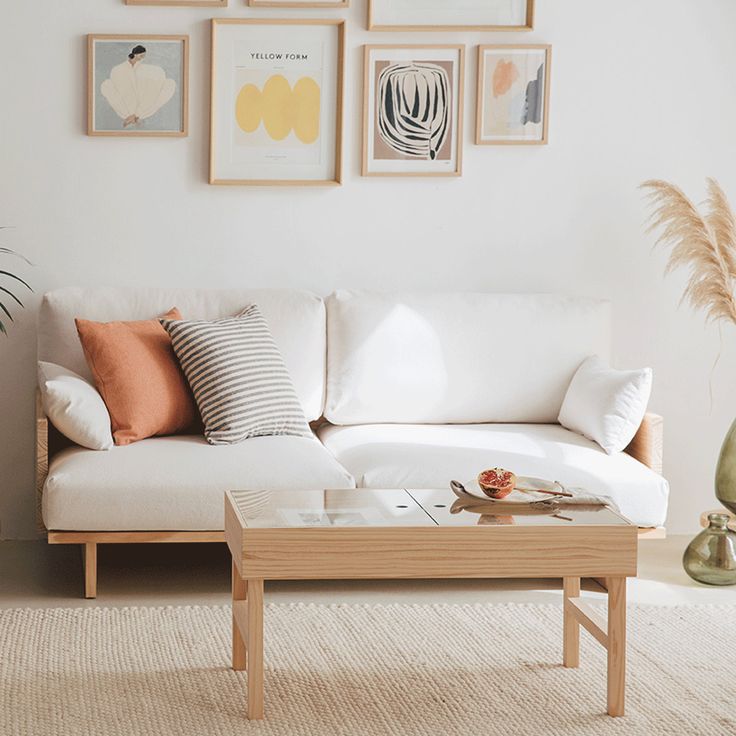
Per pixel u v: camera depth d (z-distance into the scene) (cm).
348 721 266
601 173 447
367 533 262
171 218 432
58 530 341
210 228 435
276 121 433
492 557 266
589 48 441
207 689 282
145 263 433
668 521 454
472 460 365
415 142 439
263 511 274
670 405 454
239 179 433
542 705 277
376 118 436
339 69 432
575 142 445
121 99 425
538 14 439
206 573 381
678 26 443
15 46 419
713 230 413
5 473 429
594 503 289
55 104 423
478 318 424
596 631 277
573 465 368
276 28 429
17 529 431
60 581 370
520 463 366
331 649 313
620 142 446
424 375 417
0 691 278
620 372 396
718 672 300
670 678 296
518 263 448
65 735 255
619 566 268
